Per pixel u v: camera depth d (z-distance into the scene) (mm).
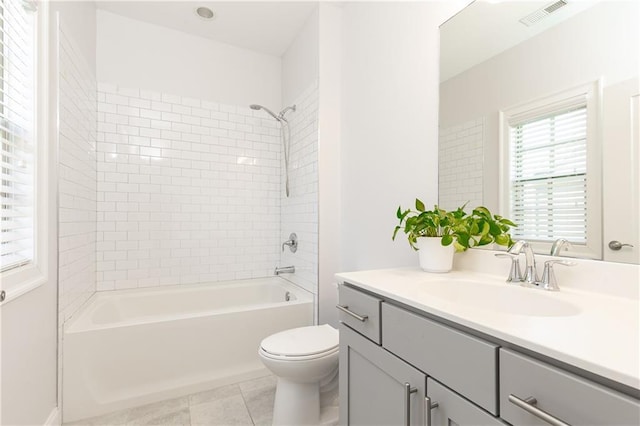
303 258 2463
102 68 2338
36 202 1321
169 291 2455
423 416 794
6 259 1135
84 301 1988
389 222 1782
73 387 1546
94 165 2242
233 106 2809
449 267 1262
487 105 1245
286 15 2391
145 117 2475
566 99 984
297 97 2615
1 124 1166
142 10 2352
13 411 1126
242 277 2818
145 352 1708
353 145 2131
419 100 1581
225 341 1912
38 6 1340
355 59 2123
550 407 526
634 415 428
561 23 1004
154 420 1553
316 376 1421
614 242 868
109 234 2348
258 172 2904
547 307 886
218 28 2570
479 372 654
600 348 523
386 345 948
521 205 1121
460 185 1357
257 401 1722
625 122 844
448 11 1427
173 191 2568
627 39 844
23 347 1199
